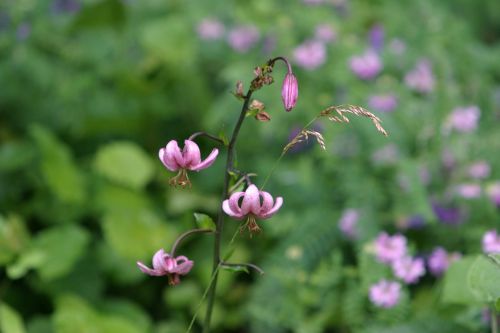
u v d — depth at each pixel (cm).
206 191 469
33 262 372
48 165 429
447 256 352
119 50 537
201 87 520
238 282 429
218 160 475
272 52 480
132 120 510
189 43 528
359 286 346
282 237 414
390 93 446
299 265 371
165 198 472
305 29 499
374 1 604
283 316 357
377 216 383
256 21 507
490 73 569
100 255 426
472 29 691
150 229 427
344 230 375
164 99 515
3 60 507
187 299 419
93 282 415
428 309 338
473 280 246
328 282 350
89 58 528
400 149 407
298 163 436
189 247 443
